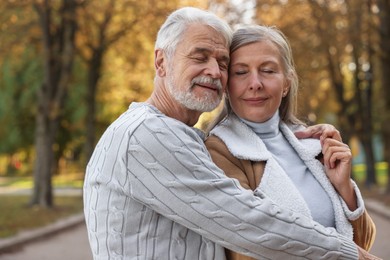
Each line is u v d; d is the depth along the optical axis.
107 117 33.44
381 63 23.80
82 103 34.62
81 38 22.27
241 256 2.48
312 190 2.70
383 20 22.56
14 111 34.62
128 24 21.84
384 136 24.28
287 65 2.85
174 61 2.60
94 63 22.89
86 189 2.67
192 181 2.38
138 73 23.23
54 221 16.81
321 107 34.03
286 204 2.56
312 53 23.09
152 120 2.46
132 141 2.44
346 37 22.59
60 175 46.31
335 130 2.86
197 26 2.60
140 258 2.43
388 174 23.98
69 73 20.20
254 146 2.71
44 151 20.09
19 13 20.14
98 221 2.54
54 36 20.06
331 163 2.76
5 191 31.88
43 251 12.14
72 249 12.45
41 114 20.08
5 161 51.91
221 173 2.47
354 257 2.46
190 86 2.58
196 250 2.46
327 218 2.66
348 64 29.42
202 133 2.73
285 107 3.01
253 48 2.74
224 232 2.37
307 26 22.80
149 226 2.45
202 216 2.37
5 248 11.86
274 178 2.61
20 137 37.06
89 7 21.08
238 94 2.76
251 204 2.37
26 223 15.70
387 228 15.11
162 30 2.66
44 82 19.94
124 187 2.45
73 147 41.53
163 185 2.39
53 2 19.80
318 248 2.38
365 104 30.78
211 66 2.59
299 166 2.76
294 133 2.96
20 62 24.30
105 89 27.19
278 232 2.35
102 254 2.52
